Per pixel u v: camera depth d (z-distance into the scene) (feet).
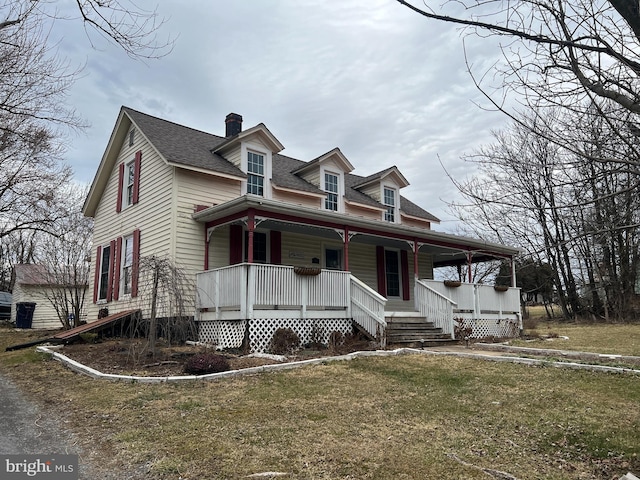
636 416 18.49
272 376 26.32
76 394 22.53
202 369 26.58
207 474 13.15
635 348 38.60
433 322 46.29
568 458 14.84
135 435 16.42
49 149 48.52
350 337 39.88
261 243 47.91
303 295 38.86
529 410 19.70
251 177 48.34
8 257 117.39
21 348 38.81
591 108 11.17
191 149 47.32
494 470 13.71
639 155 9.95
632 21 8.63
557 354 34.55
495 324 53.31
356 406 20.42
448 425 17.98
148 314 42.01
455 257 69.67
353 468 13.69
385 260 60.29
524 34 9.55
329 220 42.34
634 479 12.25
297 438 16.16
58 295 63.62
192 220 42.63
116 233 52.08
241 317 35.35
